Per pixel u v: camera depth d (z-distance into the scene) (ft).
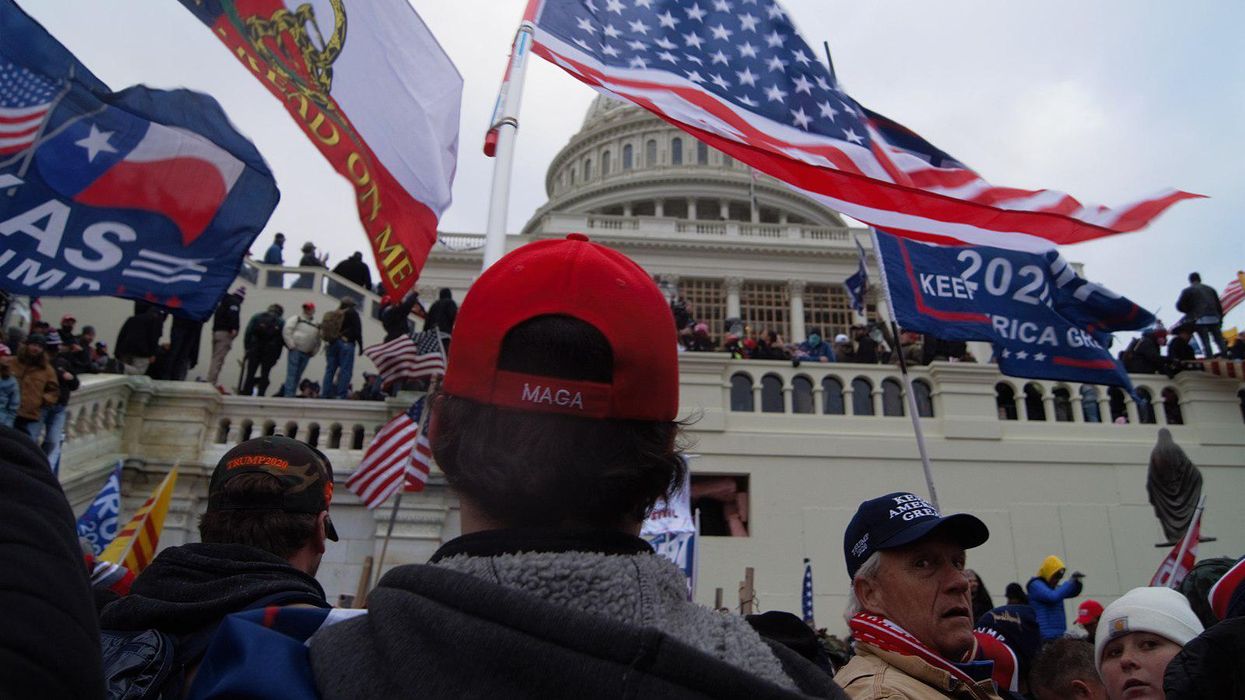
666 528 26.53
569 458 3.39
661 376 3.65
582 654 2.70
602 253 3.85
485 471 3.44
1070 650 11.08
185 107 11.77
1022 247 17.85
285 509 6.55
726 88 17.52
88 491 32.58
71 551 2.85
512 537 3.32
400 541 35.17
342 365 44.14
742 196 183.52
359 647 3.06
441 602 2.94
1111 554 42.88
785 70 18.22
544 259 3.74
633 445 3.52
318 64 13.15
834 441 44.37
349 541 35.42
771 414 45.14
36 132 10.81
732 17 18.30
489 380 3.53
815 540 42.29
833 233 117.80
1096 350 23.31
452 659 2.79
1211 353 48.70
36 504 2.83
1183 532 41.68
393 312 43.91
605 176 200.75
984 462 44.47
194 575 5.96
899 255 22.93
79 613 2.69
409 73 14.43
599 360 3.49
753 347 53.67
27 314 40.29
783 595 41.09
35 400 27.35
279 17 12.68
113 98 11.34
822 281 113.09
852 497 43.37
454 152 15.07
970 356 50.75
